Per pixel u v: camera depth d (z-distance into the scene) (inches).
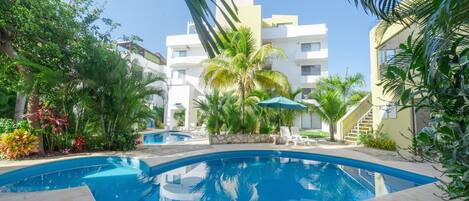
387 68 97.9
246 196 214.2
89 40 360.5
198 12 57.1
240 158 378.9
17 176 229.5
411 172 238.4
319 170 309.4
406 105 85.4
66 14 339.9
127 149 368.5
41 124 319.3
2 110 478.6
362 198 204.1
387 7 104.6
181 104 943.0
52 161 266.8
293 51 1027.3
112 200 195.2
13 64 299.9
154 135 746.2
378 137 430.9
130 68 408.8
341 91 626.5
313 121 973.2
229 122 494.0
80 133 358.9
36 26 301.9
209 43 56.5
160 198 201.3
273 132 546.0
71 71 356.5
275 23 1104.2
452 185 81.3
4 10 286.7
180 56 1087.6
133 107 397.1
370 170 291.3
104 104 372.5
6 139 279.3
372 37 484.7
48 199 150.9
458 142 70.4
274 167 326.0
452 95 71.4
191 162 323.0
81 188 172.9
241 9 995.9
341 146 444.8
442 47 70.3
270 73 527.5
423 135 82.1
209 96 514.6
